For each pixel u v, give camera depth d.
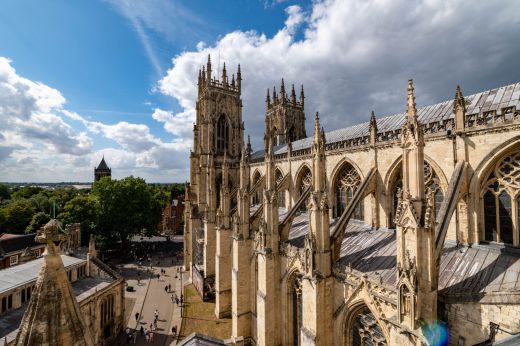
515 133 31.11
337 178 58.59
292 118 123.56
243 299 59.09
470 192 34.97
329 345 37.59
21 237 104.06
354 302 34.97
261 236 50.41
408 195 26.69
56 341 10.52
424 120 45.91
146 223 129.50
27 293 54.34
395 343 27.59
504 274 28.50
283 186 71.81
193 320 68.38
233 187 108.56
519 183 31.64
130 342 61.78
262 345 49.12
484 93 41.31
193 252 98.69
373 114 48.50
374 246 42.47
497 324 23.38
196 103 119.38
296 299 47.28
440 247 28.14
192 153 109.88
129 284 93.19
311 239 37.41
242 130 113.88
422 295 25.69
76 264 65.69
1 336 43.59
